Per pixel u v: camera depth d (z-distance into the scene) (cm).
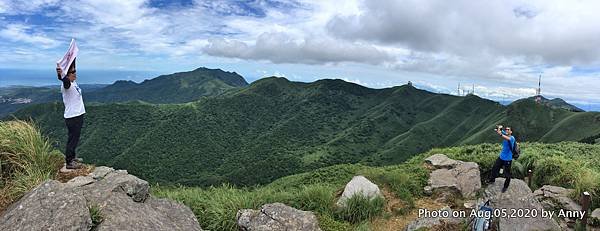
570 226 962
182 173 13062
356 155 14988
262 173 11600
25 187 733
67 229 569
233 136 18025
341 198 1161
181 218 783
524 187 1089
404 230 1012
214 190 1221
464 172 1398
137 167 12962
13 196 717
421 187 1373
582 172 1231
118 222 623
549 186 1164
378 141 16925
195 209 1010
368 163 13338
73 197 630
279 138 17700
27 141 856
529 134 13488
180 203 853
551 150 1811
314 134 18900
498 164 1129
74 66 850
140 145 14462
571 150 1920
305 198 1152
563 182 1270
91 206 637
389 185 1357
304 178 2208
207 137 16700
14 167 813
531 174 1400
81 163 902
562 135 12206
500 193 1065
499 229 873
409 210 1194
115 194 714
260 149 16012
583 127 12088
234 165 13875
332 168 2236
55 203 615
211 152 15375
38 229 567
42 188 663
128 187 772
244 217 933
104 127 15962
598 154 1781
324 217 1045
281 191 1258
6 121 895
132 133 15825
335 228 1002
